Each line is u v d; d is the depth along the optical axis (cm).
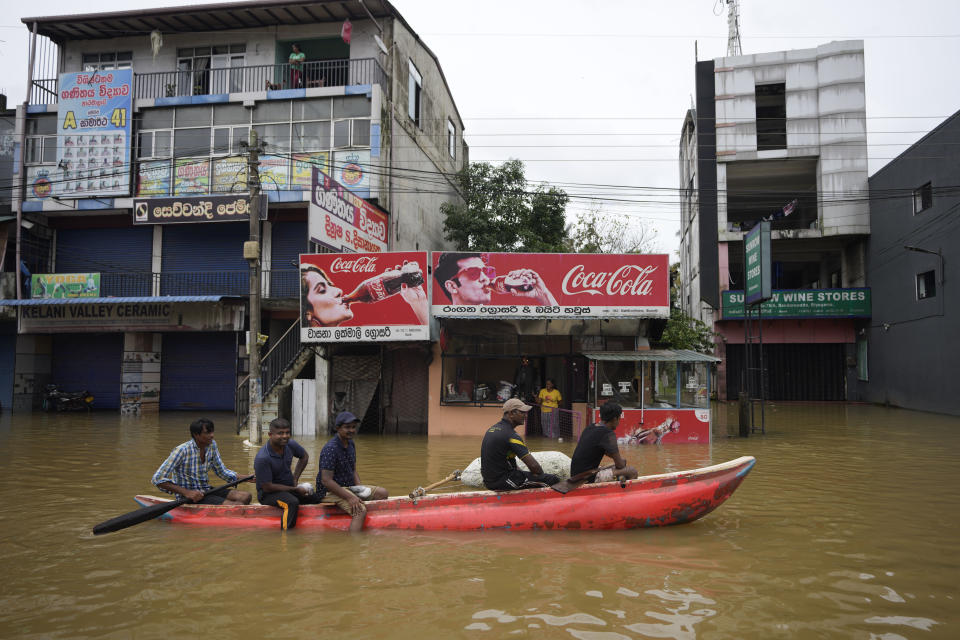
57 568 498
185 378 2055
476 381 1536
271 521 630
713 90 2642
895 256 2312
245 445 1279
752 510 700
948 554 534
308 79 2017
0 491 803
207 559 520
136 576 477
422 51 2236
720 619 393
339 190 1562
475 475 771
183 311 1886
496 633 371
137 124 1930
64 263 2047
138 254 2020
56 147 1947
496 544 565
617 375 1382
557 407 1445
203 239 1998
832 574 480
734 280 2850
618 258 1459
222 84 2017
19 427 1566
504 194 2266
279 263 1938
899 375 2289
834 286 2889
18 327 1941
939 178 2025
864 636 369
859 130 2489
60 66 2091
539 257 1462
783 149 2583
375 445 1316
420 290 1436
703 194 2641
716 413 2089
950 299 1973
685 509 608
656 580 466
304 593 439
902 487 838
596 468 623
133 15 1939
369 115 1830
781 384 2656
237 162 1869
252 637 368
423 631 375
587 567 497
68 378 2108
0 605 420
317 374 1563
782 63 2566
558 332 1509
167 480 661
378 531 614
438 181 2400
